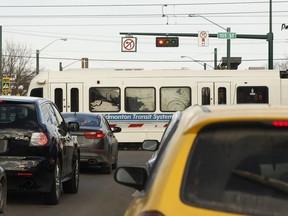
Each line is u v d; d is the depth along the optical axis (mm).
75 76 50938
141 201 7176
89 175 31484
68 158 22875
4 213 17797
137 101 50688
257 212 6402
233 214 6391
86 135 30891
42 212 19578
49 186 20109
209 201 6496
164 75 50531
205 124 6867
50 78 50938
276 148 6773
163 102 50438
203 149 6812
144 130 50500
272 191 6543
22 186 19750
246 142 6816
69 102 50906
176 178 6660
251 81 49438
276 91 49219
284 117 6773
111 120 50656
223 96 49844
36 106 20453
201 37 69250
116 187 26594
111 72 50906
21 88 116812
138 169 10414
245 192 6547
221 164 6723
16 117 20078
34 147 19641
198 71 50281
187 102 50219
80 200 22609
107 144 31531
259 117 6805
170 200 6516
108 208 20766
